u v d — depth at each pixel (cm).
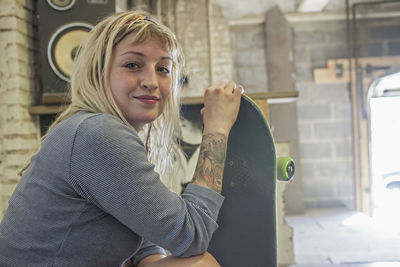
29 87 206
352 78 432
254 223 87
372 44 433
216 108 82
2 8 194
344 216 383
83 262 67
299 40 440
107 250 69
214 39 425
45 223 65
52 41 190
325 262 233
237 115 88
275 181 85
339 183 434
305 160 435
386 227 330
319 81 434
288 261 213
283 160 88
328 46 438
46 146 68
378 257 240
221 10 430
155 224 65
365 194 424
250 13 433
